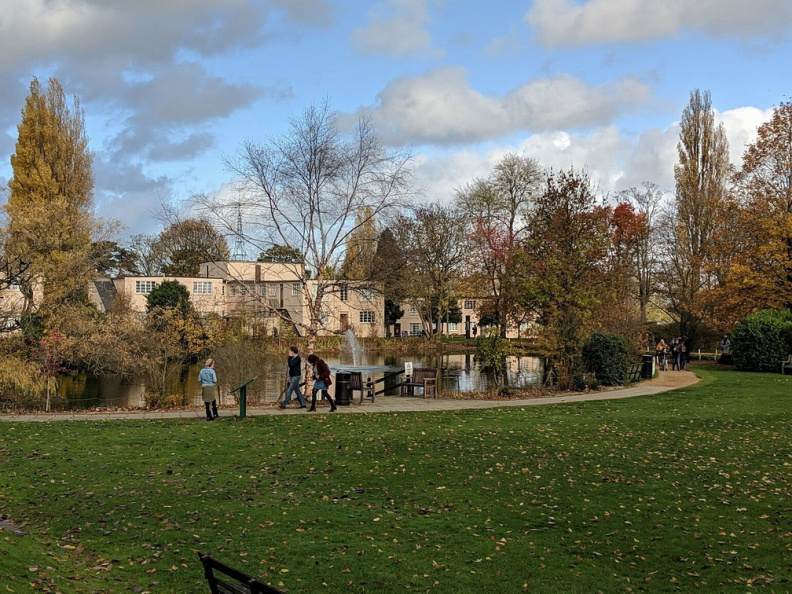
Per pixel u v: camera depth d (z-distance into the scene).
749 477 13.34
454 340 70.94
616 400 24.95
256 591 5.41
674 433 17.92
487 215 59.59
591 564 9.15
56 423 19.17
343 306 70.56
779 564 9.03
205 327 37.41
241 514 10.95
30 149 47.88
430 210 62.59
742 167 44.84
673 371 38.59
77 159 49.22
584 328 30.80
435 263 63.09
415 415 21.12
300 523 10.57
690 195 55.47
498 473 13.62
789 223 39.19
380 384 34.53
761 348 37.69
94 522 10.52
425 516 11.00
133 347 30.08
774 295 41.06
